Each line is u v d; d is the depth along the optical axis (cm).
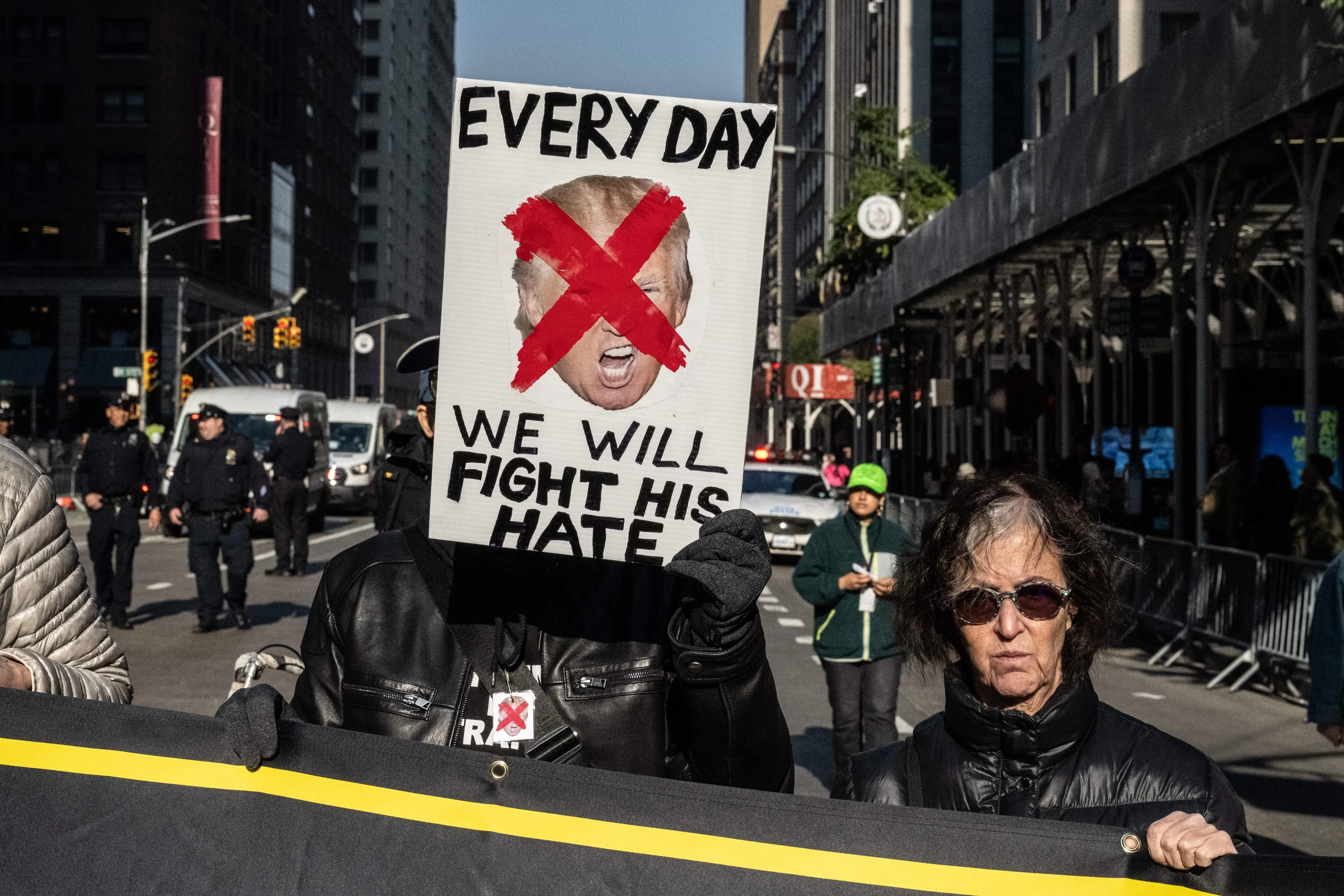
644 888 242
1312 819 695
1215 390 2086
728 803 242
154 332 6650
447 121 16388
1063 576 256
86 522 3041
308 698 281
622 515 266
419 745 250
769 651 1310
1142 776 246
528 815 246
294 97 8831
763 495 2244
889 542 711
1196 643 1264
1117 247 2300
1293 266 2297
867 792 261
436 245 15738
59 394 6631
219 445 1250
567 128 264
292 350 8906
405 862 246
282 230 8538
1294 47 1148
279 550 1803
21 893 249
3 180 6694
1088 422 3064
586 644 273
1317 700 545
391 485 592
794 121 10369
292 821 250
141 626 1302
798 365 5056
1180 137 1396
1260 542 1362
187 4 6712
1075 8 3117
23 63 6681
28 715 252
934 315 3247
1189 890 224
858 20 7481
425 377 403
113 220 6669
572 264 265
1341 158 1495
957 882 233
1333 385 1656
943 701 1034
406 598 278
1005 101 6203
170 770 252
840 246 4350
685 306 264
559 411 266
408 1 13725
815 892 238
